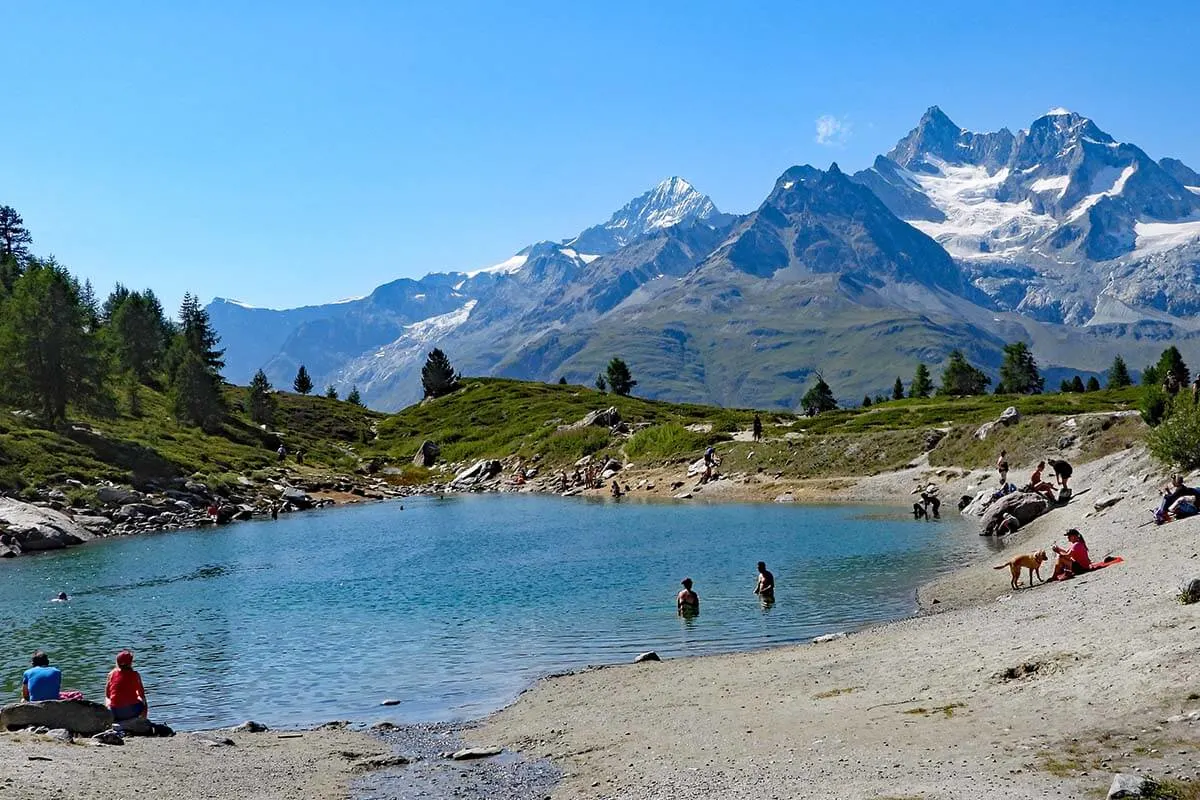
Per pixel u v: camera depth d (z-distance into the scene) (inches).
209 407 5467.5
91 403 4227.4
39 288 4264.3
